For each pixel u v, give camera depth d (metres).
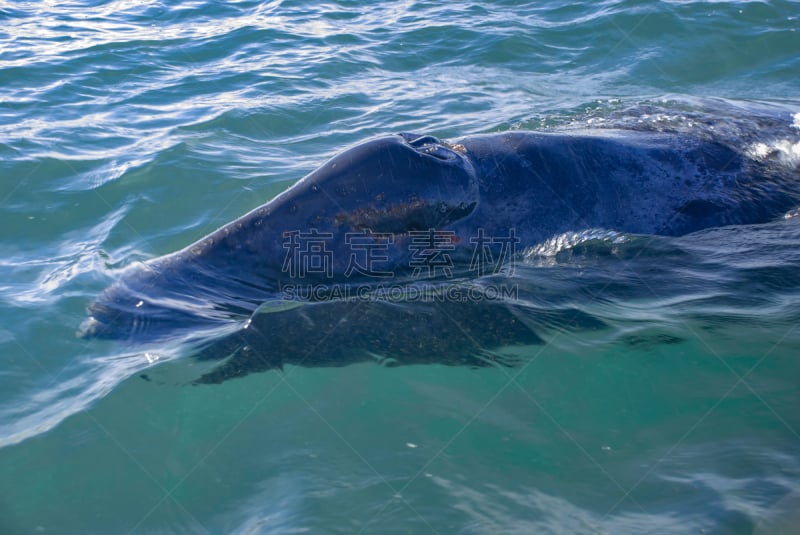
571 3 11.04
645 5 10.31
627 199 4.54
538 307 4.00
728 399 3.48
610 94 8.15
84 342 3.91
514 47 9.72
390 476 3.10
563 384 3.59
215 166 6.36
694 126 5.47
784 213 4.84
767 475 3.01
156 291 3.95
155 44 10.34
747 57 9.05
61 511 2.98
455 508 2.93
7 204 5.71
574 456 3.19
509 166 4.33
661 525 2.80
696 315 3.99
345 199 3.94
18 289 4.50
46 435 3.33
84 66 9.38
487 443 3.27
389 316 3.88
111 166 6.38
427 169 4.03
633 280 4.22
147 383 3.56
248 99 8.16
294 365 3.64
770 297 4.11
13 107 7.96
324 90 8.46
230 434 3.33
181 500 3.02
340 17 11.48
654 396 3.52
